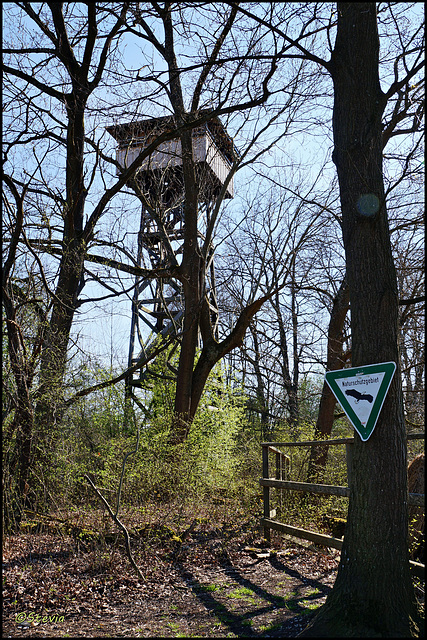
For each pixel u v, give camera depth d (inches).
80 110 462.9
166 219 676.1
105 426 503.2
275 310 957.2
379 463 177.2
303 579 244.8
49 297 397.7
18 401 305.6
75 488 362.3
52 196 443.2
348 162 203.3
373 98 205.3
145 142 532.4
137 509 319.3
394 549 171.2
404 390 494.0
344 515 326.6
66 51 462.6
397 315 193.6
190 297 531.8
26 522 306.5
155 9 318.0
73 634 179.2
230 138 562.3
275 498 354.0
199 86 458.9
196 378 530.6
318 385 852.0
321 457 430.3
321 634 161.6
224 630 182.2
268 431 797.9
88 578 237.3
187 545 297.3
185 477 357.1
